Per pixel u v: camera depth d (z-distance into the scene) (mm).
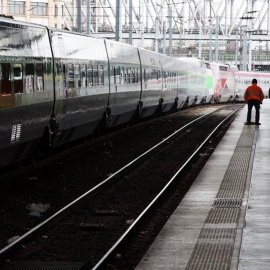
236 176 19312
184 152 27500
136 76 36406
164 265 10078
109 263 10828
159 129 39062
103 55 28641
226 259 10375
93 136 29641
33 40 19203
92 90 26312
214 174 19672
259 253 10414
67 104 22625
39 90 19484
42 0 110438
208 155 26062
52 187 18078
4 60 16688
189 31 106062
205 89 69375
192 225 12891
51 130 21047
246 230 12117
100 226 13367
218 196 16109
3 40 16719
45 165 21828
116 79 31141
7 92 16828
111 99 30156
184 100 58000
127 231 12320
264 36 106188
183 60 58625
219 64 77812
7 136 16906
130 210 15555
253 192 16328
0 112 16312
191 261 10273
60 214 14148
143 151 27594
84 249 11836
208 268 9898
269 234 11773
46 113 20312
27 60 18484
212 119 48281
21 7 108938
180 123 44281
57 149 25859
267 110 55000
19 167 20016
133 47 36094
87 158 24344
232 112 57125
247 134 32594
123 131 35906
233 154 24484
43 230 12961
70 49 23234
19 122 17812
